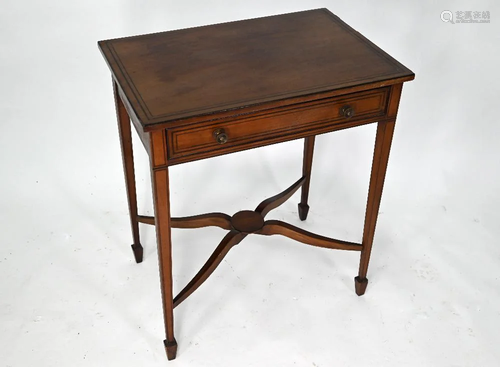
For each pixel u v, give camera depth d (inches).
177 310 89.5
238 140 68.6
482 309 90.8
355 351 84.3
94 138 112.7
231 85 69.0
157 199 68.4
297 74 71.2
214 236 103.0
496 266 98.1
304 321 88.4
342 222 106.2
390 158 116.2
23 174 110.0
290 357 83.2
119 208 107.2
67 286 92.5
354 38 79.2
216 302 90.9
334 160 117.0
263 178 114.3
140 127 63.9
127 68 72.0
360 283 91.0
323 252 100.2
